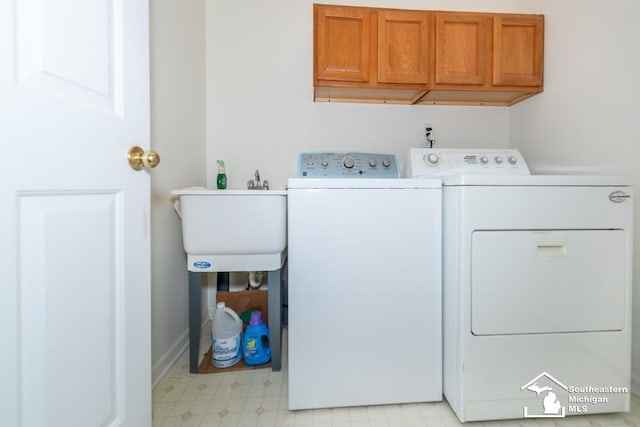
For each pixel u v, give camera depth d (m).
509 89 1.74
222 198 1.28
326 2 1.99
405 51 1.67
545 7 1.72
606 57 1.34
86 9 0.62
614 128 1.31
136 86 0.77
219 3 1.94
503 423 1.09
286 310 1.87
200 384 1.32
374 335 1.15
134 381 0.77
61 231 0.57
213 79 1.95
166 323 1.44
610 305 1.08
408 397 1.17
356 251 1.14
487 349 1.06
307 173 1.47
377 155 1.55
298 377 1.14
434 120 2.04
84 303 0.62
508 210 1.05
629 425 1.07
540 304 1.07
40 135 0.52
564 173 1.59
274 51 1.97
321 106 1.99
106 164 0.67
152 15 1.33
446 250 1.16
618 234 1.08
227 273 1.90
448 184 1.14
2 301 0.47
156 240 1.36
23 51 0.50
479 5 2.02
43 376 0.53
